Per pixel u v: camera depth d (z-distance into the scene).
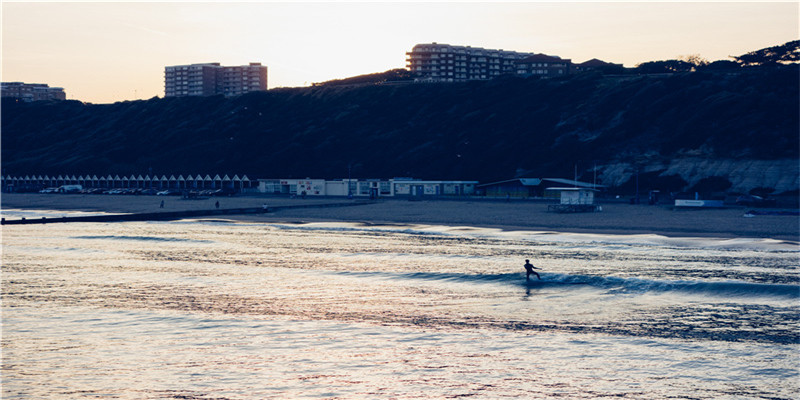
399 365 26.78
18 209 130.38
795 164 132.25
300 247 64.75
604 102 177.62
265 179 168.75
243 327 32.75
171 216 105.06
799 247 60.91
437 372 25.88
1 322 33.69
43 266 52.66
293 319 34.41
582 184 138.50
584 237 71.00
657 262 52.34
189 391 23.94
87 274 48.62
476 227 84.25
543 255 57.34
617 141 160.88
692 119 156.88
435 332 31.70
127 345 29.64
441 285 44.16
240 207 121.94
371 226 88.25
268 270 50.28
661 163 145.88
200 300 39.16
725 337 30.48
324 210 112.25
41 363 27.14
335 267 51.56
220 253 60.44
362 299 39.53
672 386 24.14
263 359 27.66
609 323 33.31
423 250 61.72
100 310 36.41
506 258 55.75
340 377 25.39
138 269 51.03
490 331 31.88
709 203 102.38
